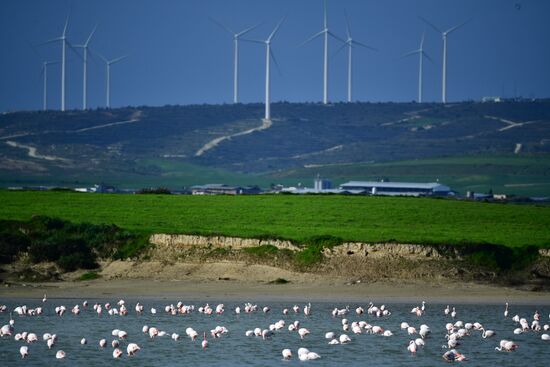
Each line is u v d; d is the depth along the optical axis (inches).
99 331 2546.8
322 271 3447.3
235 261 3550.7
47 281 3494.1
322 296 3203.7
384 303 3093.0
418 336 2495.1
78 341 2406.5
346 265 3467.0
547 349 2354.8
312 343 2389.3
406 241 3538.4
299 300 3129.9
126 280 3491.6
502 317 2856.8
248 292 3270.2
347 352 2282.2
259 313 2866.6
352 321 2733.8
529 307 3063.5
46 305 3029.0
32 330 2556.6
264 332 2448.3
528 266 3506.4
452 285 3371.1
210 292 3272.6
